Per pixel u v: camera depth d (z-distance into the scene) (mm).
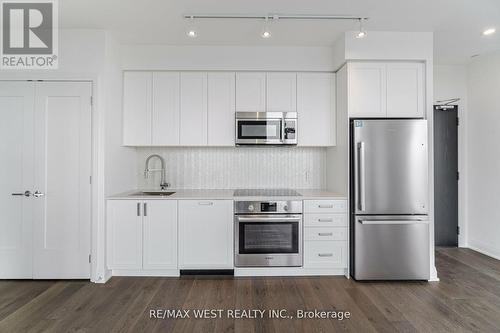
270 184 3941
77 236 3115
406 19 2926
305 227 3230
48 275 3111
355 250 3143
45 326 2264
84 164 3121
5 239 3109
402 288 2971
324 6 2680
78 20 2924
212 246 3227
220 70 3527
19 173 3115
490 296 2783
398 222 3105
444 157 4348
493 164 3898
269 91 3564
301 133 3572
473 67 4191
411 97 3252
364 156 3127
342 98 3375
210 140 3553
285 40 3377
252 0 2578
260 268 3270
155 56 3480
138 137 3529
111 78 3248
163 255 3215
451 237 4340
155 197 3213
